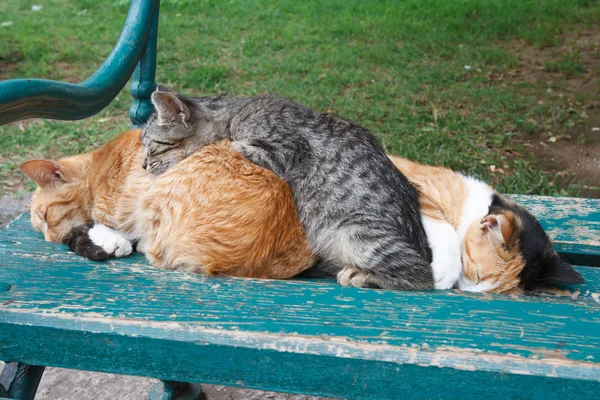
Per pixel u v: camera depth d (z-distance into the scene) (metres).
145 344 2.01
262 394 3.58
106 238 2.66
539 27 10.02
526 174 5.64
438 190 3.16
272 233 2.56
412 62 8.84
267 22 11.21
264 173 2.67
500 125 6.79
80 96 2.58
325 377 1.95
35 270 2.42
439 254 2.77
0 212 5.23
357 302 2.21
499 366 1.84
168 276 2.40
